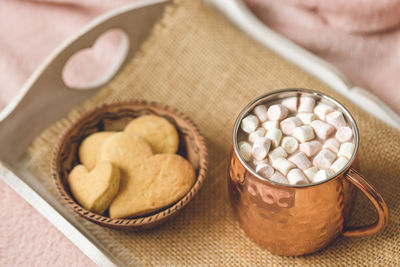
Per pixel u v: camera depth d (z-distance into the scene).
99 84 0.68
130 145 0.58
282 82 0.65
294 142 0.51
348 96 0.64
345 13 0.73
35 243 0.57
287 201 0.49
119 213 0.55
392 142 0.60
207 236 0.58
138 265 0.57
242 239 0.58
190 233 0.58
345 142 0.51
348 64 0.75
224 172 0.62
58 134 0.65
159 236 0.58
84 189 0.56
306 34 0.76
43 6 0.82
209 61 0.68
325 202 0.50
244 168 0.50
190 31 0.69
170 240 0.58
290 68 0.66
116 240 0.58
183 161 0.58
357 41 0.74
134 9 0.67
